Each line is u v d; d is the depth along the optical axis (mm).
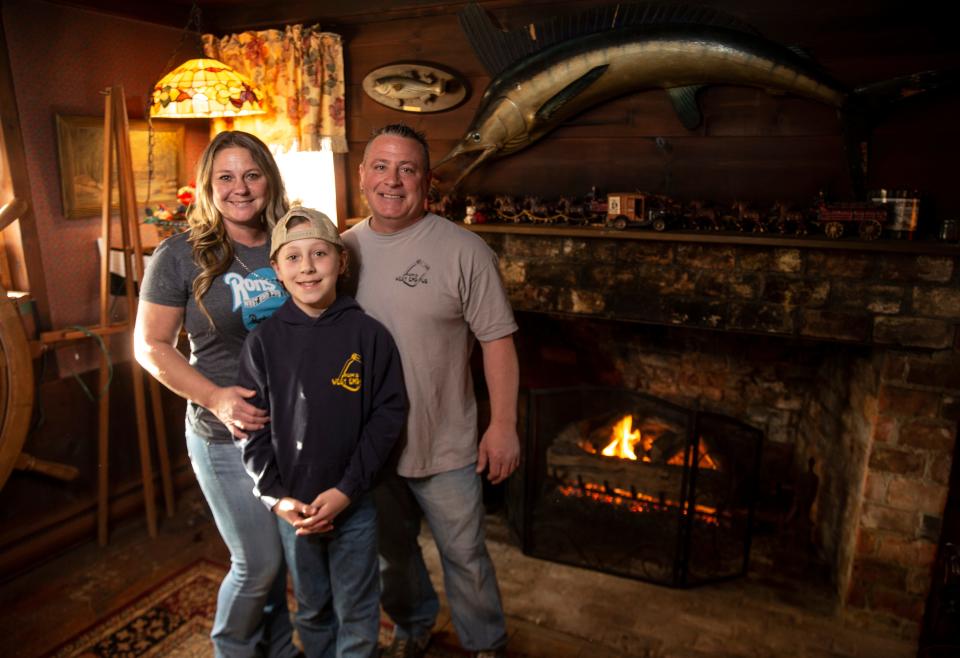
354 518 1603
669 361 2902
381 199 1522
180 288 1531
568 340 3018
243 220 1542
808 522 2627
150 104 2326
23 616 2170
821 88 1988
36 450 2418
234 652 1715
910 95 1921
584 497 2607
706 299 2152
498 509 2830
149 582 2354
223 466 1583
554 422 2934
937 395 1966
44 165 2369
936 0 1884
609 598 2316
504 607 2262
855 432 2238
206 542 2602
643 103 2264
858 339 1988
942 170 1963
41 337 2293
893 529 2100
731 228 2137
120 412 2697
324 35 2621
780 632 2160
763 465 2809
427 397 1603
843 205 1929
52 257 2426
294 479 1500
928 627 2188
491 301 1618
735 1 2078
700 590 2361
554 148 2426
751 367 2773
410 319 1564
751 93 2123
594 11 2223
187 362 1525
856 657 2057
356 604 1651
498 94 2350
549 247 2348
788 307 2055
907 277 1902
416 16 2533
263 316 1570
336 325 1496
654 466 2514
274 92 2695
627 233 2139
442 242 1582
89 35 2453
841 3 1973
